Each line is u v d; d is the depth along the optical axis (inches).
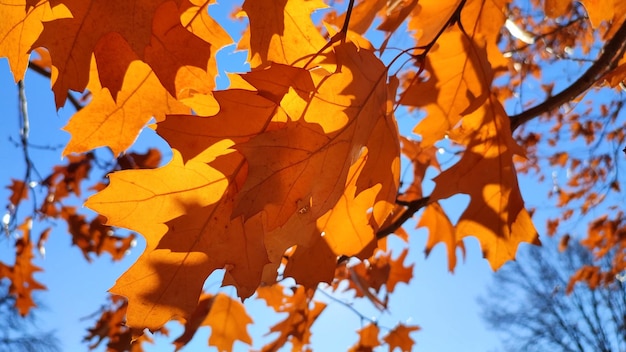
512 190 27.5
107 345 53.9
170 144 21.2
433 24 29.4
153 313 21.7
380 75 23.1
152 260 21.8
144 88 23.6
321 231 24.6
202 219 21.8
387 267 46.6
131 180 21.6
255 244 21.7
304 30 23.6
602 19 28.3
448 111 28.2
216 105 22.6
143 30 20.6
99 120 23.5
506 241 27.5
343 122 21.9
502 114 27.7
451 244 40.3
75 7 20.6
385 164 23.7
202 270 21.8
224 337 47.3
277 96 21.5
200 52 21.7
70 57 20.7
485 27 29.5
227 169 21.7
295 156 21.0
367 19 30.0
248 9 23.2
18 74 22.1
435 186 27.7
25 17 21.8
